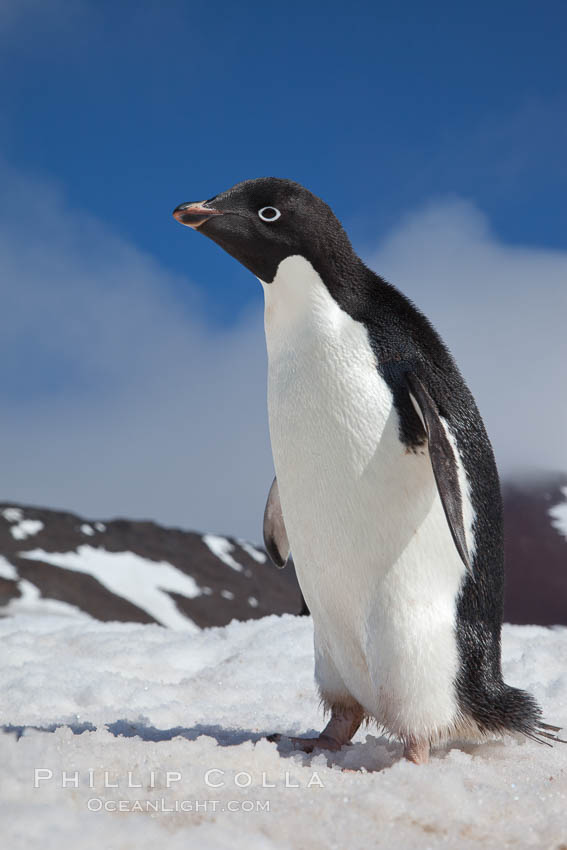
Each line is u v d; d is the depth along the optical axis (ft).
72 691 19.83
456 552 12.37
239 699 19.45
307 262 13.12
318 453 12.60
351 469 12.40
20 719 16.79
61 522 159.53
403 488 12.30
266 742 11.51
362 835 8.25
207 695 19.74
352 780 10.45
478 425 13.23
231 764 10.66
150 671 23.13
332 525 12.60
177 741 11.54
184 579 148.25
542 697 19.10
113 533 163.02
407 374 12.50
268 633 25.18
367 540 12.37
